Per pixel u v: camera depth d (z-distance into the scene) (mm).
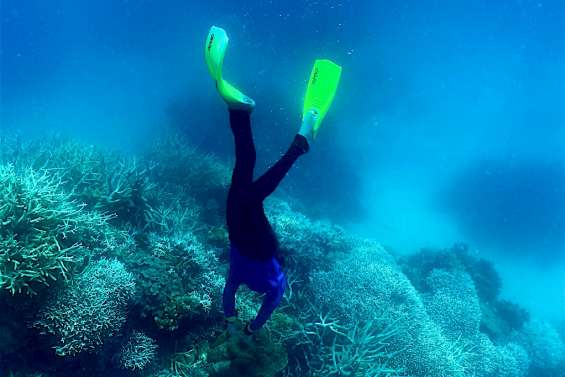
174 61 33750
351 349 5980
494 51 38188
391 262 9914
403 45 36812
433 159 33125
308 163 21266
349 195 21297
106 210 6484
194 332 5223
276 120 21406
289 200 16141
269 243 2311
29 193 4430
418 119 35312
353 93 32531
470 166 34062
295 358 5961
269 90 23500
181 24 37969
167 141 11062
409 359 6531
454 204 29734
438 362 6645
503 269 24422
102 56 34250
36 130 19359
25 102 24938
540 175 34656
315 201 19391
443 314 8891
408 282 7664
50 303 4168
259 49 31031
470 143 36125
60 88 28344
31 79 29203
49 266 4172
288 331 5840
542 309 21375
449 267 11609
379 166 28875
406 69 36594
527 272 25047
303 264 7754
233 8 34281
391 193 26688
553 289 23750
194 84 28359
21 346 4113
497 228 28344
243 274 2443
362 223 20359
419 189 29547
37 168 6570
